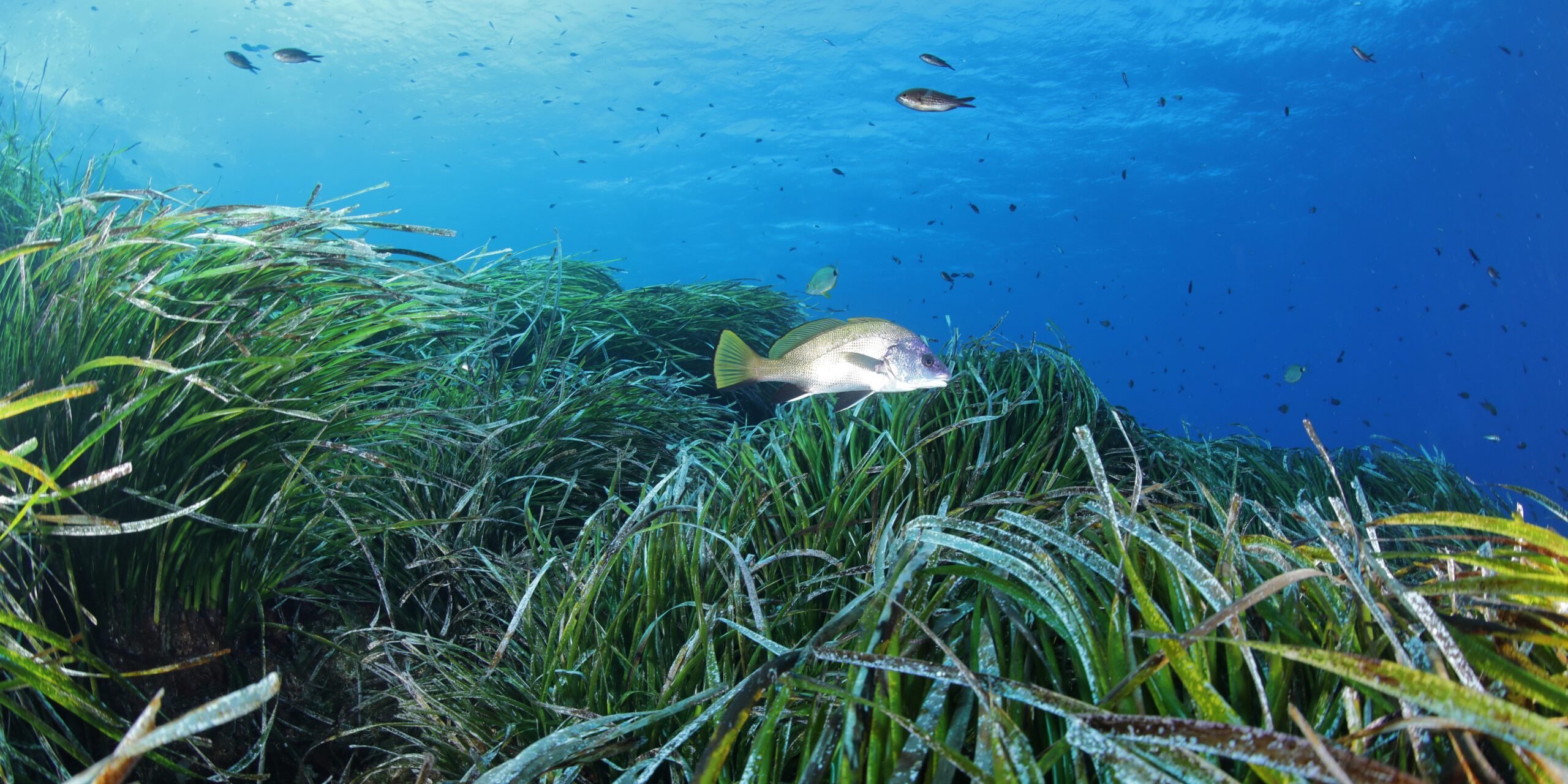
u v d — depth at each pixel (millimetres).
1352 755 885
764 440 4562
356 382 2555
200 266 2307
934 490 3076
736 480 3256
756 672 1350
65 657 1576
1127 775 991
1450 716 896
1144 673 1173
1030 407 4418
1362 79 48656
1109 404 4758
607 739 1454
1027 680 1416
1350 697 1119
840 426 3910
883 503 2854
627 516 3209
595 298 6844
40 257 2158
